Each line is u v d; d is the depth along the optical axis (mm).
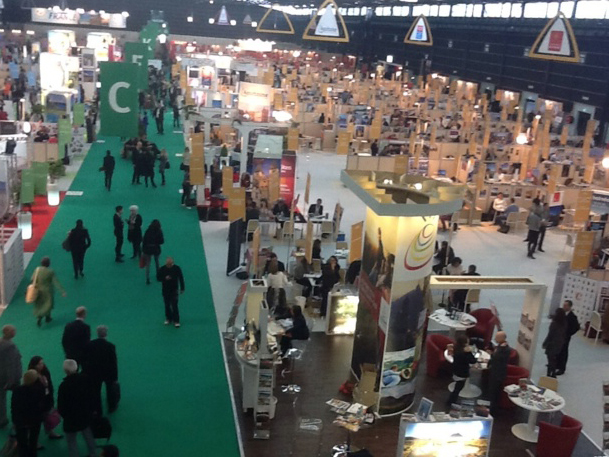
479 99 40438
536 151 22188
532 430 9086
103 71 19500
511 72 39094
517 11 38000
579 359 11562
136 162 20266
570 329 10625
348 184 9695
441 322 11008
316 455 8305
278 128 22219
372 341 9430
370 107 33312
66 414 7379
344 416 9000
